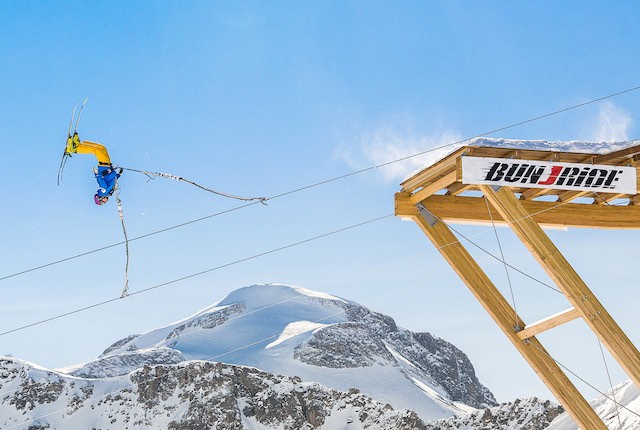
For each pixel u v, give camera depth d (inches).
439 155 991.0
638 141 966.4
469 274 1053.8
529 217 960.3
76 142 797.2
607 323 952.9
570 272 957.8
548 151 965.2
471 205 1075.9
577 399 1030.4
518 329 1045.2
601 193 1078.4
